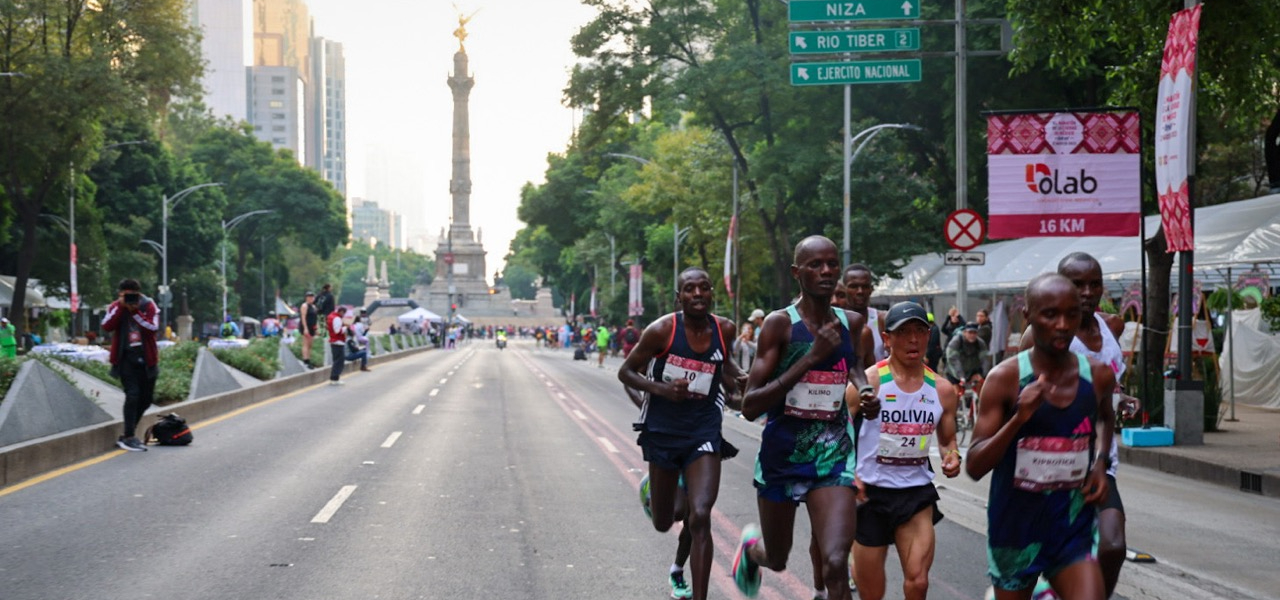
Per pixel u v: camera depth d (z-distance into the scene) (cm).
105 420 1502
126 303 1460
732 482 1281
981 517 1029
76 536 895
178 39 4194
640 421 712
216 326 7550
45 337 5681
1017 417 480
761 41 3772
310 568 795
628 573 798
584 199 7819
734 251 4466
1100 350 657
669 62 4050
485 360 5722
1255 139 3484
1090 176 1783
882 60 2016
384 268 15838
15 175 4197
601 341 5288
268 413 2102
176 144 9581
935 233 3700
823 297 604
